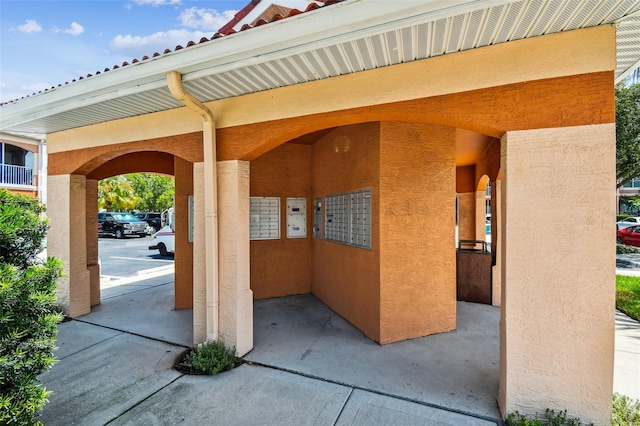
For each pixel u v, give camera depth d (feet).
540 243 7.60
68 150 15.87
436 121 8.95
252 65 8.74
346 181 15.44
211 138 11.45
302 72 9.37
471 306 17.56
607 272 7.22
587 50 7.15
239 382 9.94
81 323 15.57
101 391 9.50
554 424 7.25
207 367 10.49
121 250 47.98
